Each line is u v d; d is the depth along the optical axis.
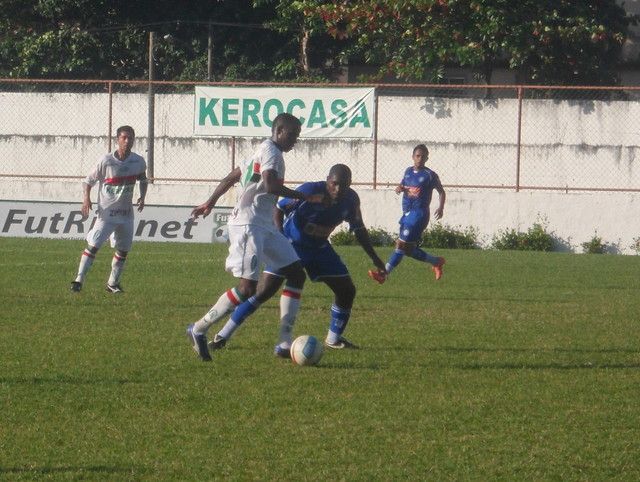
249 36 90.31
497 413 19.39
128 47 89.19
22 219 62.50
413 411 19.39
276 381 21.59
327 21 77.62
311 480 15.39
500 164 69.62
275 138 22.70
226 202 65.00
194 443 17.17
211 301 34.12
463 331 28.77
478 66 81.31
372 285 40.94
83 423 18.20
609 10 82.25
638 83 92.06
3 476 15.30
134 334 27.03
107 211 36.03
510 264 50.91
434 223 64.25
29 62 87.38
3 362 23.00
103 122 73.88
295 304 24.03
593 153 68.56
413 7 74.75
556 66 79.50
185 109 72.25
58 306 32.16
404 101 70.50
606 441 17.62
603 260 54.25
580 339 27.72
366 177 70.06
